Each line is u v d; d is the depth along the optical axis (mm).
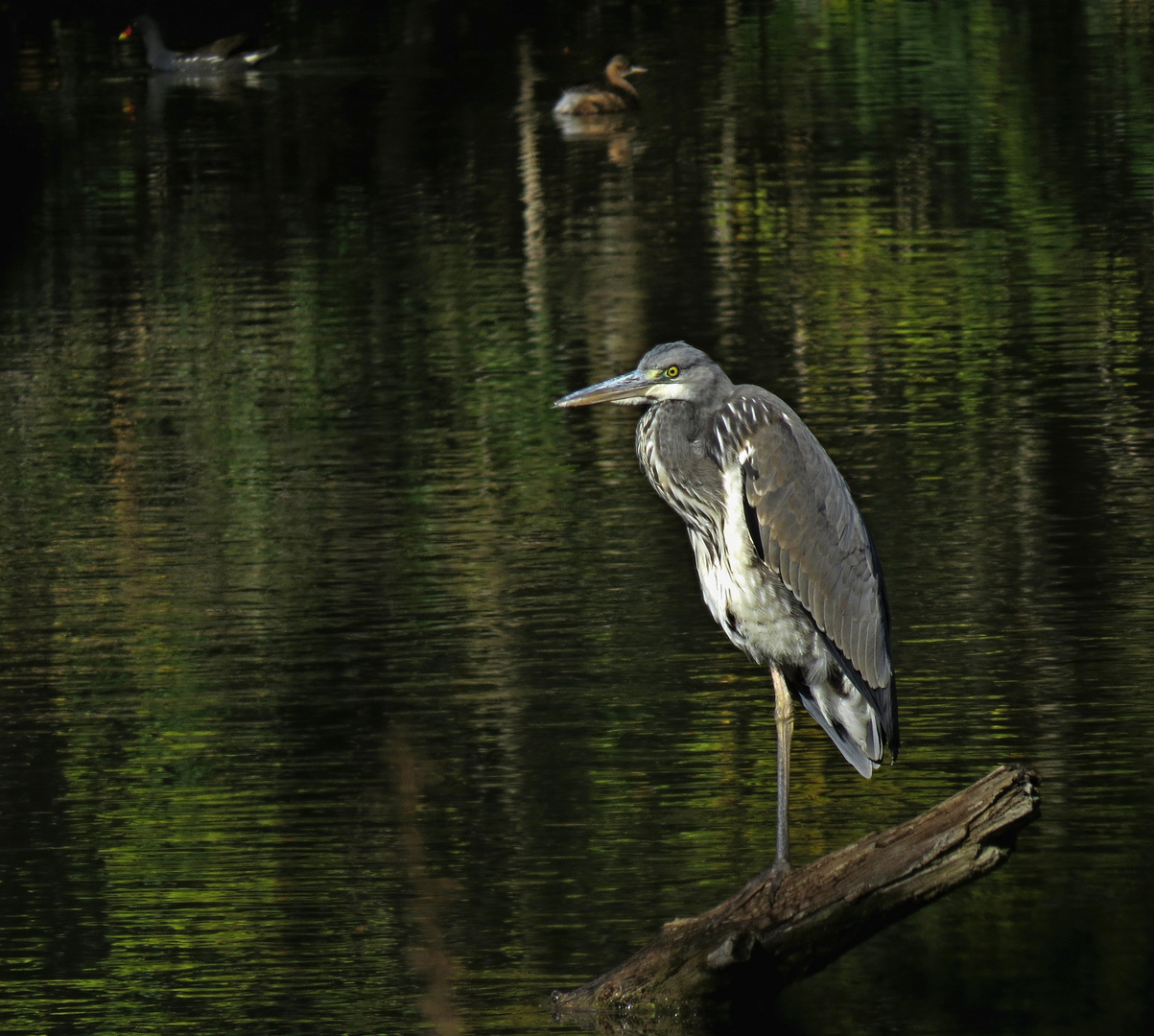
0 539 14852
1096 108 33281
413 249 24922
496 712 11328
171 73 42156
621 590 13352
